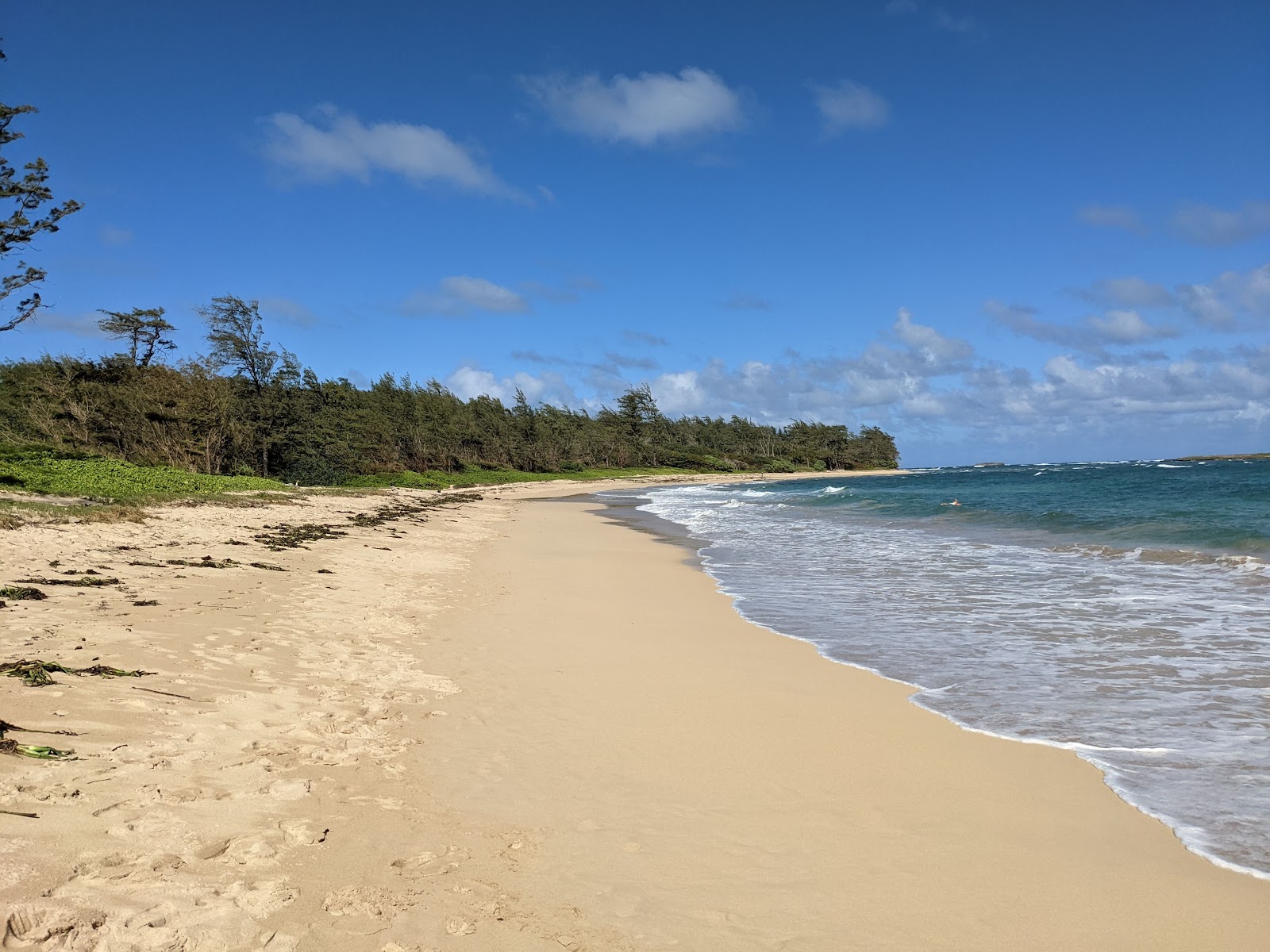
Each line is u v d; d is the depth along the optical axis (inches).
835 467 5644.7
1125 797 184.1
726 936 125.0
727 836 162.2
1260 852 157.3
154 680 223.3
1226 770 198.7
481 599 449.7
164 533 593.3
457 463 3041.3
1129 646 331.0
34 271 1035.9
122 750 169.0
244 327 1908.2
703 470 4699.8
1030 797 184.4
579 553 724.7
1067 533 804.0
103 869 122.0
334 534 748.0
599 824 165.0
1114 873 149.2
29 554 423.5
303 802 159.2
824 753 213.9
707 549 755.4
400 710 231.8
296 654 280.8
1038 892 142.2
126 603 324.8
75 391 1565.0
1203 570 532.4
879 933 127.7
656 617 414.0
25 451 1188.5
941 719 242.8
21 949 101.7
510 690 265.3
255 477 1632.6
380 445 2397.9
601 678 289.0
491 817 164.6
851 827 168.1
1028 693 269.1
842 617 410.0
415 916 123.1
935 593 477.7
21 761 153.8
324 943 112.8
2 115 979.3
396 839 149.0
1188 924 132.0
